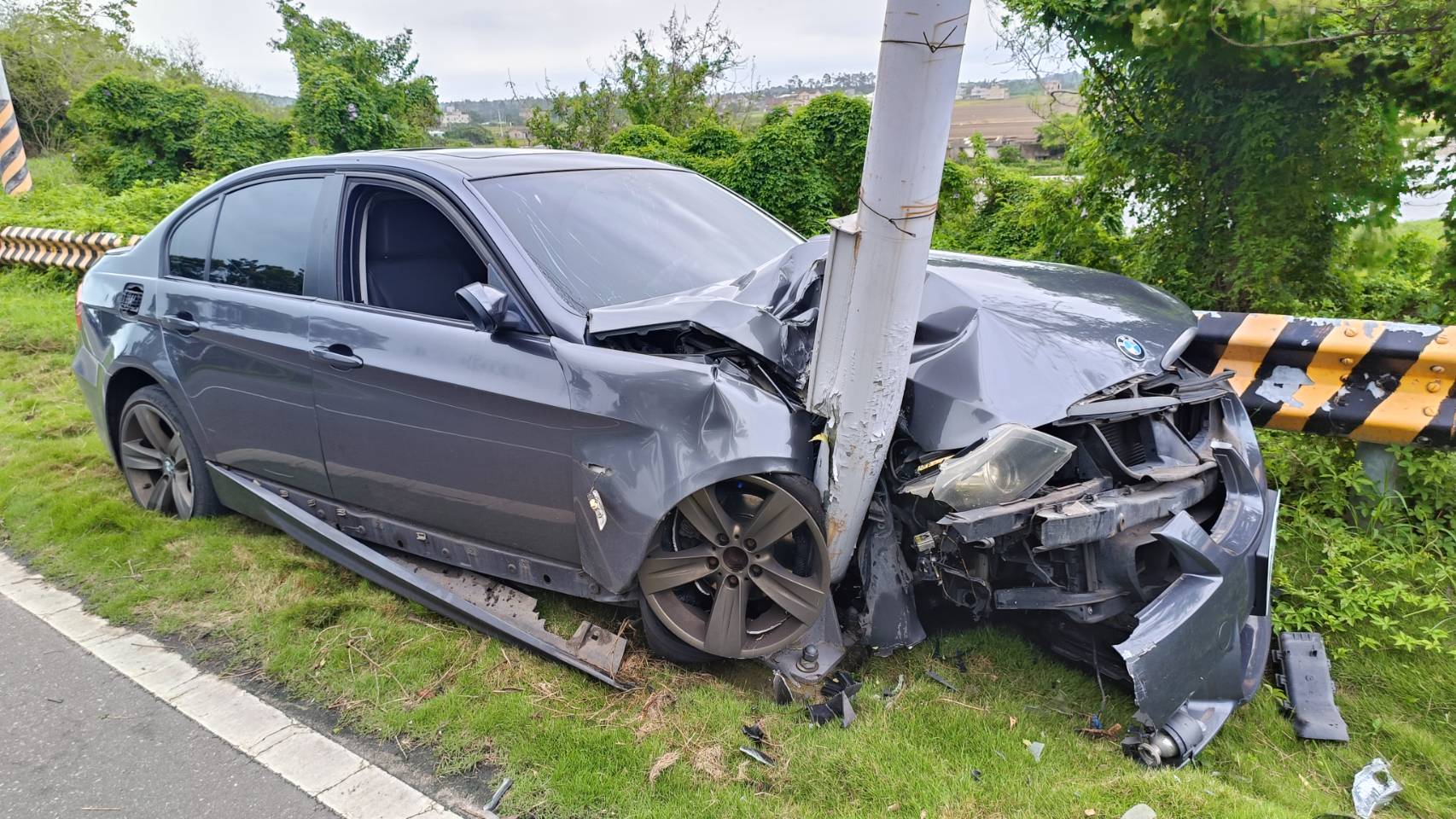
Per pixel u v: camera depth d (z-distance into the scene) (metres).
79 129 19.73
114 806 2.43
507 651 3.00
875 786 2.34
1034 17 5.15
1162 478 2.50
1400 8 3.87
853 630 2.84
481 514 2.99
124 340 3.97
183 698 2.89
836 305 2.34
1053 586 2.51
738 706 2.68
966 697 2.73
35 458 4.77
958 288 2.74
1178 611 2.32
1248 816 2.17
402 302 3.18
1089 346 2.60
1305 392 3.57
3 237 10.04
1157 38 4.48
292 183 3.50
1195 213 5.09
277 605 3.35
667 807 2.31
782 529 2.54
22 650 3.17
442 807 2.37
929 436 2.46
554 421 2.68
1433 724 2.70
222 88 35.09
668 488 2.48
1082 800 2.27
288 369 3.30
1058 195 5.94
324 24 20.98
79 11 31.44
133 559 3.74
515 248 2.89
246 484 3.71
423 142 21.02
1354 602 3.13
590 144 17.94
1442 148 4.29
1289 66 4.32
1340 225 4.70
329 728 2.71
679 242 3.35
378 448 3.13
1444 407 3.34
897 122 2.11
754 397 2.49
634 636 3.04
